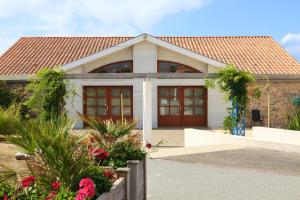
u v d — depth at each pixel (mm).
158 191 8023
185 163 11227
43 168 4523
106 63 23828
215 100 24031
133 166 5789
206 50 26359
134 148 6590
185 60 23938
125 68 23984
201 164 11039
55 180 4484
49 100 15836
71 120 5004
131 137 6672
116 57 23906
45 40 28000
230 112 16266
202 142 15430
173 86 24234
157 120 24094
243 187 8359
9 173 4586
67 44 27188
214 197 7535
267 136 15891
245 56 25641
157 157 12086
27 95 22391
